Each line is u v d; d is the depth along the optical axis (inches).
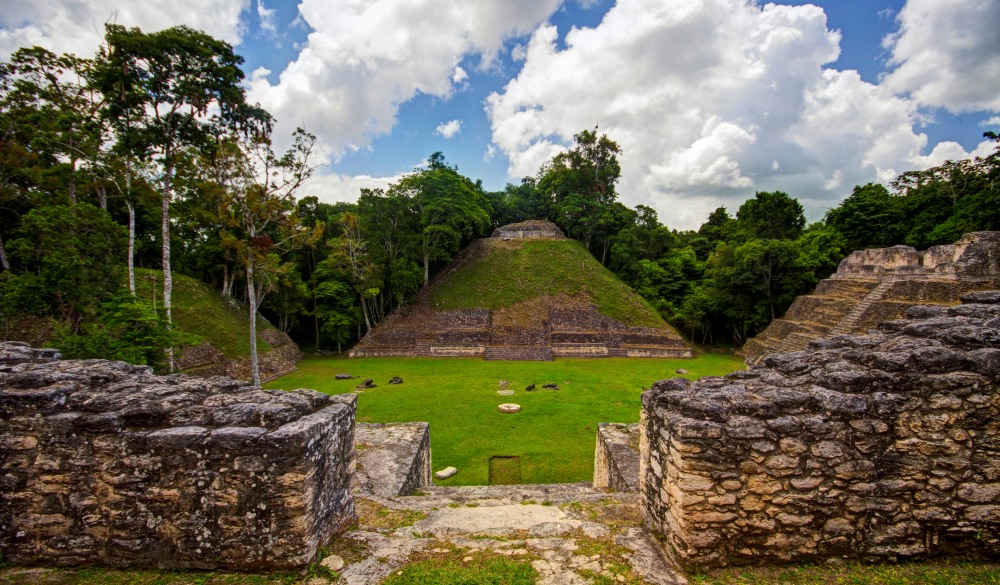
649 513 222.4
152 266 1282.0
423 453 418.0
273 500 173.6
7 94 717.3
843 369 189.6
